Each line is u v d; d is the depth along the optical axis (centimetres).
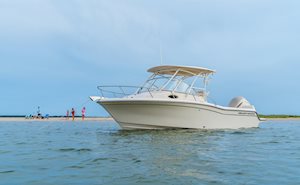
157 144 790
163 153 619
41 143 836
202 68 1342
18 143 838
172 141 868
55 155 597
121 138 968
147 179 385
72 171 435
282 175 420
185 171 437
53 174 416
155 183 365
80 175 409
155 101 1175
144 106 1193
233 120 1419
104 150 670
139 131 1227
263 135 1179
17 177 399
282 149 732
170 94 1284
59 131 1362
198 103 1238
